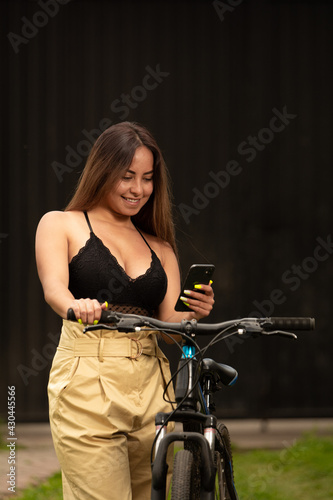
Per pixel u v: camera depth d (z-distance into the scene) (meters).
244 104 14.12
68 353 5.02
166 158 13.96
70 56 13.84
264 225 14.13
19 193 13.73
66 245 5.09
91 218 5.26
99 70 13.87
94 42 13.88
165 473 4.16
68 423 4.93
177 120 13.99
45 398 13.68
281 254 14.14
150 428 5.11
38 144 13.76
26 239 13.73
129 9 13.95
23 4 13.79
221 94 14.08
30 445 12.27
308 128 14.23
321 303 14.15
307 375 14.14
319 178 14.23
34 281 13.74
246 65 14.13
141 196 5.21
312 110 14.24
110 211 5.34
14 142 13.73
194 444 4.49
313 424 14.40
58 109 13.81
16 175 13.73
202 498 4.20
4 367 13.63
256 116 14.14
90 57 13.87
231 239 14.06
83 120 13.82
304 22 14.22
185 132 14.00
